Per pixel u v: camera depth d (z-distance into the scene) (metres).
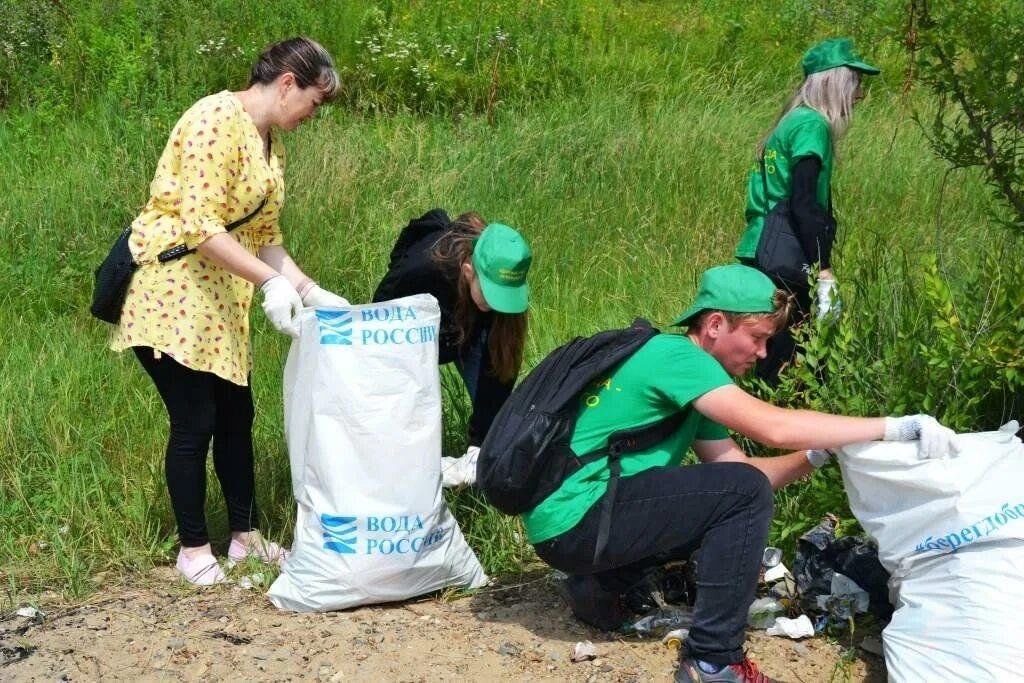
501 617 3.90
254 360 5.84
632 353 3.44
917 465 3.29
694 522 3.33
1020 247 5.02
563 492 3.42
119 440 5.11
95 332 6.29
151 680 3.49
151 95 8.84
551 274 6.78
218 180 3.83
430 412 3.89
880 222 7.54
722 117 9.18
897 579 3.41
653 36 11.32
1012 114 4.35
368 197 7.52
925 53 4.55
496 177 7.86
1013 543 3.17
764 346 3.54
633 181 8.00
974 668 3.02
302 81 3.94
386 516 3.83
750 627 3.81
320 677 3.48
